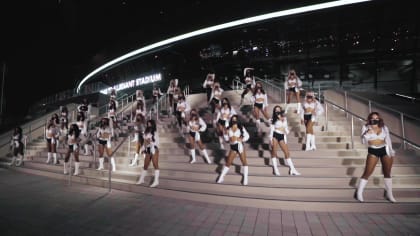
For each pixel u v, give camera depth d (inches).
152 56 957.2
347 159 261.0
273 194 230.8
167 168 313.3
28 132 591.5
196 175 282.2
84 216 204.5
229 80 784.3
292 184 241.8
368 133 212.2
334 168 250.5
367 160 211.2
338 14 620.4
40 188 307.9
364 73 607.2
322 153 280.7
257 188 236.2
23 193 282.7
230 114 325.7
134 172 330.3
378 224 178.5
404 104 392.8
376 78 593.9
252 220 189.8
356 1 535.8
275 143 258.8
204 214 204.8
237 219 192.4
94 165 371.6
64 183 337.7
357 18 605.6
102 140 349.4
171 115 517.7
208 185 255.9
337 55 632.4
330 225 178.1
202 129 305.9
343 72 626.8
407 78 566.6
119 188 297.0
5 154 579.8
